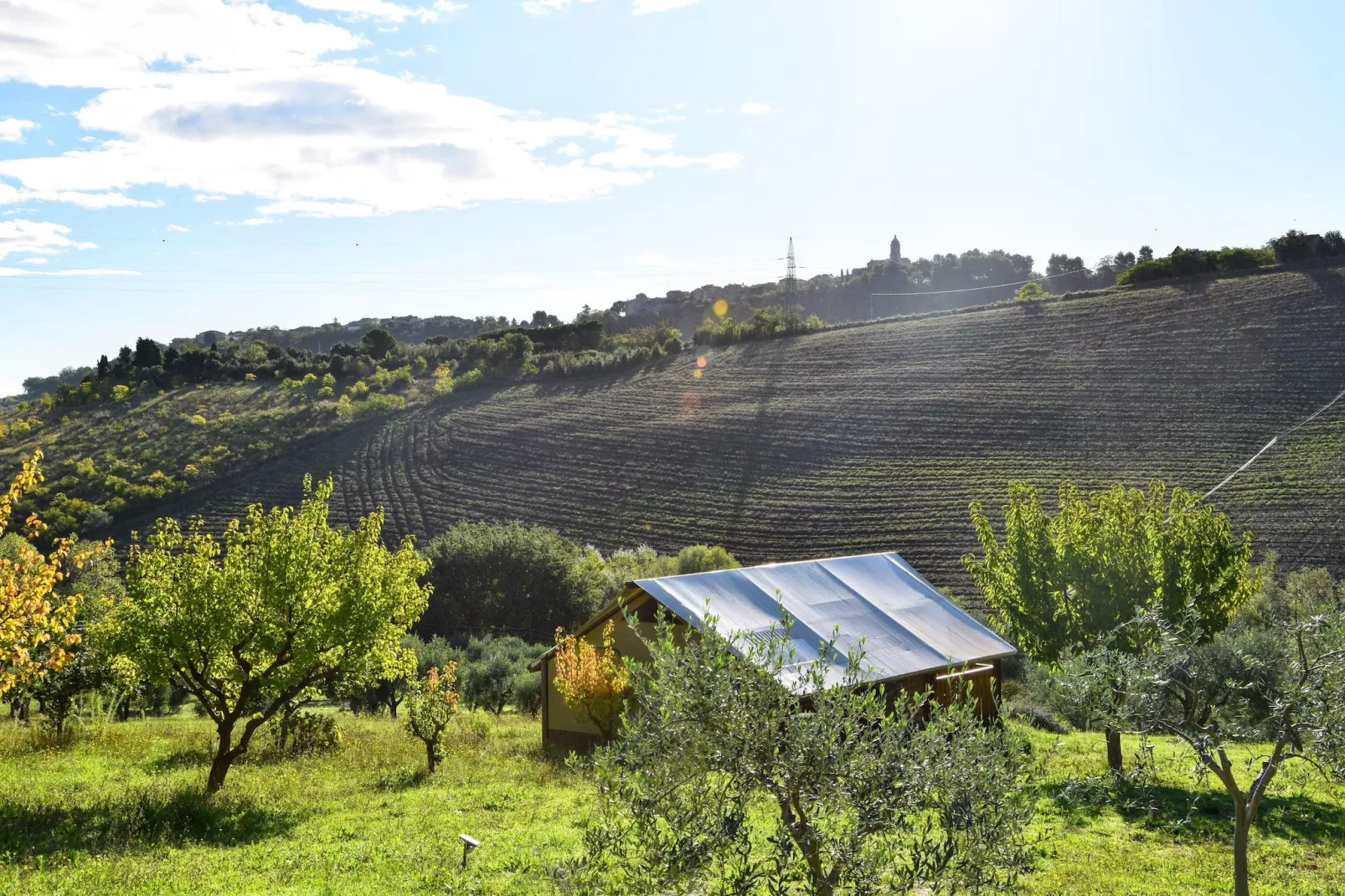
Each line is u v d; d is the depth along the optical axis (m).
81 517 81.88
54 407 115.81
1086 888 12.88
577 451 93.69
